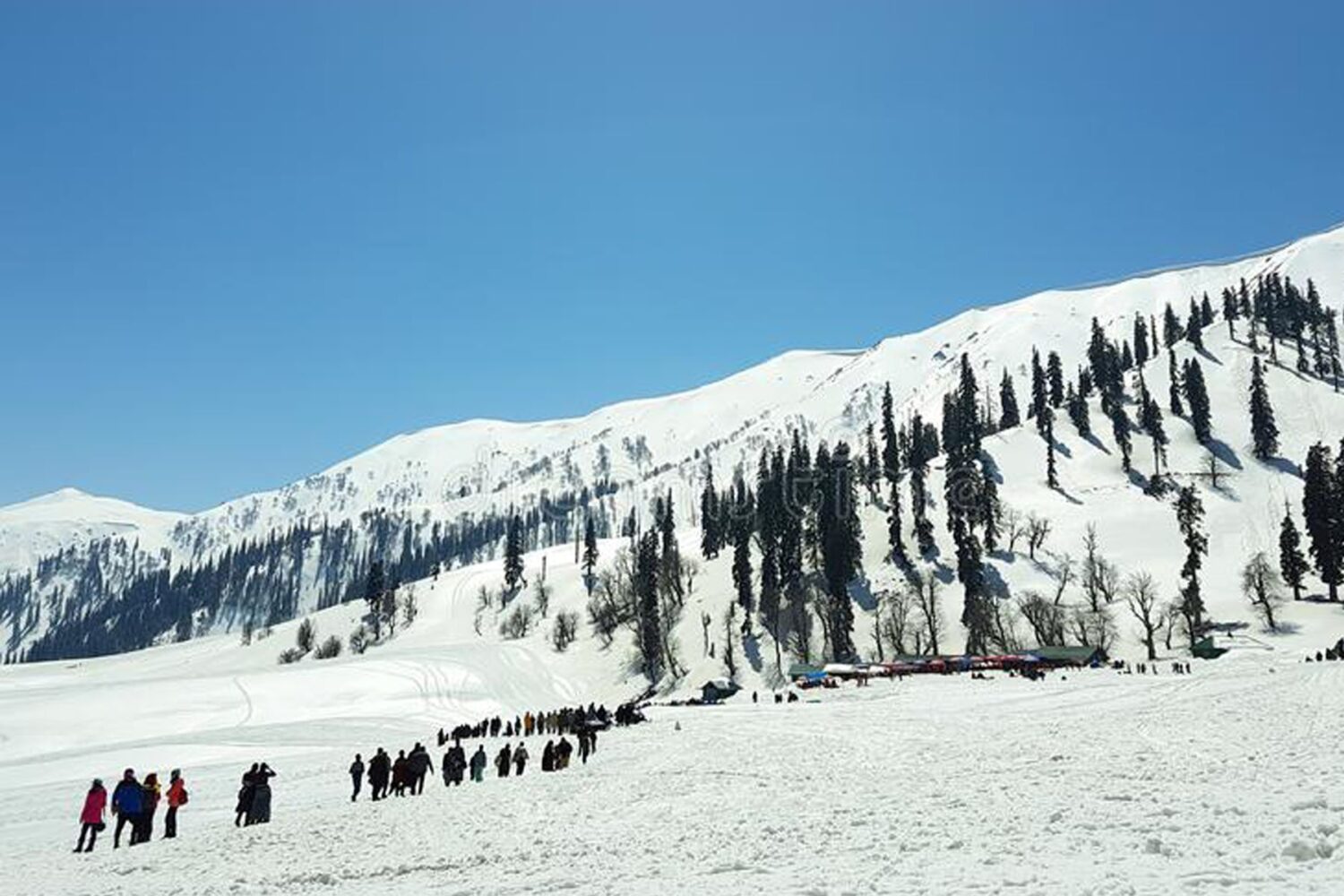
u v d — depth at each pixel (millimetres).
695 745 50188
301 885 20891
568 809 31172
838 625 143875
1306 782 20672
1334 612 135500
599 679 150500
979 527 180125
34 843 34188
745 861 17922
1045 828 18203
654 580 167375
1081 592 155375
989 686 85938
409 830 29344
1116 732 38156
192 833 33656
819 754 41625
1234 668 83750
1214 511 184000
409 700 126375
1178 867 13516
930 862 15945
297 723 99875
